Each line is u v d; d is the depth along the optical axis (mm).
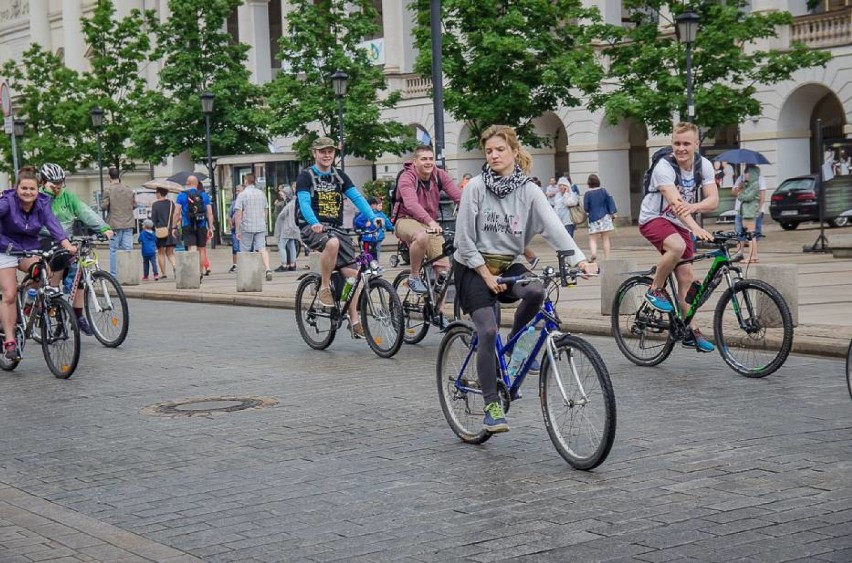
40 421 11727
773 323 12219
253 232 29297
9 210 14742
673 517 7340
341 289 15750
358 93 47875
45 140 60031
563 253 8938
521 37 38438
